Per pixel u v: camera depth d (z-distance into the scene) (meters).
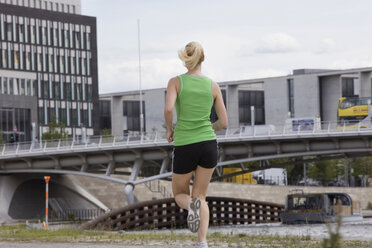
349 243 16.20
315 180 132.50
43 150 76.81
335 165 134.88
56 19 151.38
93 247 13.76
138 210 61.78
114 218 59.28
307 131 63.97
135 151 71.69
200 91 8.39
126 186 71.56
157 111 170.75
